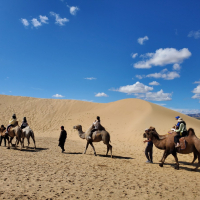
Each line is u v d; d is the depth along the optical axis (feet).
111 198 17.79
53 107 166.61
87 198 17.42
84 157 38.73
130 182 22.98
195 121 110.83
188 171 30.42
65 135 44.57
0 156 34.35
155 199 18.16
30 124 130.82
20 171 24.99
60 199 16.75
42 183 20.75
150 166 33.30
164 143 33.17
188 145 29.73
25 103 174.19
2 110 153.48
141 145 66.90
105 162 34.65
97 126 41.68
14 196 16.70
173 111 130.41
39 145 55.06
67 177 23.59
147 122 96.22
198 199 18.79
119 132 93.50
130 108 128.26
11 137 45.91
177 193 20.10
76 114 147.74
